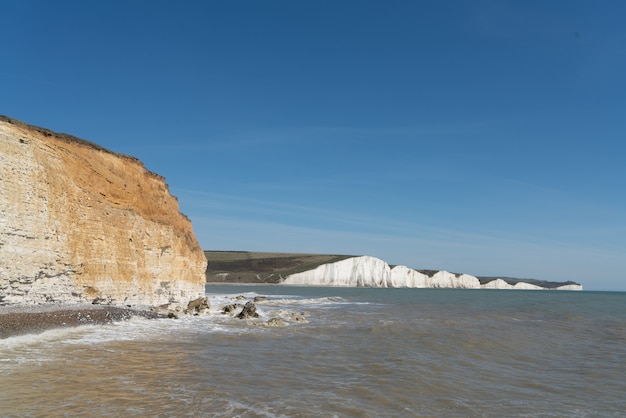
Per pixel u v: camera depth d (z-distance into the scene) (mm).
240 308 34344
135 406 9398
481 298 78188
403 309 44312
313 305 48344
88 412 8883
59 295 22000
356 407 9945
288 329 24609
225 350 16734
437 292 108875
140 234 29922
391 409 9977
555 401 11156
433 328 26125
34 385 10531
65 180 23000
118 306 26156
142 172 32375
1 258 18469
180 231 36469
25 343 15344
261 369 13531
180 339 18984
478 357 16938
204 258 41469
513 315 38656
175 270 34469
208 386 11227
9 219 18875
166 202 35406
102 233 25750
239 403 9898
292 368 13844
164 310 28844
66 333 17891
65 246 22438
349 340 20484
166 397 10133
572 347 20312
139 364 13383
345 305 49531
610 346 20750
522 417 9797
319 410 9633
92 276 24469
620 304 62156
